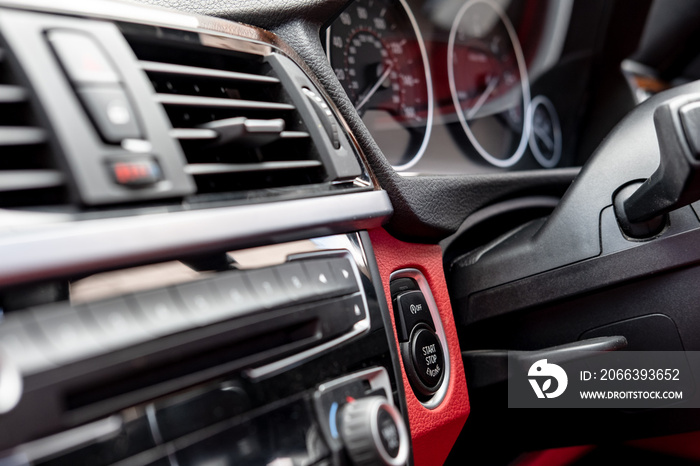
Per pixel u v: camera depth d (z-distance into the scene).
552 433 0.90
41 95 0.45
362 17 1.02
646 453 1.00
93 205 0.46
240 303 0.51
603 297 0.82
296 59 0.74
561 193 1.07
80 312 0.43
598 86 1.50
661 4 1.65
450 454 1.00
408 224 0.78
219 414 0.48
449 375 0.81
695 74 1.84
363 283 0.65
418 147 1.10
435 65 1.18
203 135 0.56
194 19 0.64
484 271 0.89
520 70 1.39
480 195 0.91
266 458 0.51
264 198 0.58
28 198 0.45
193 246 0.51
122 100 0.49
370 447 0.52
